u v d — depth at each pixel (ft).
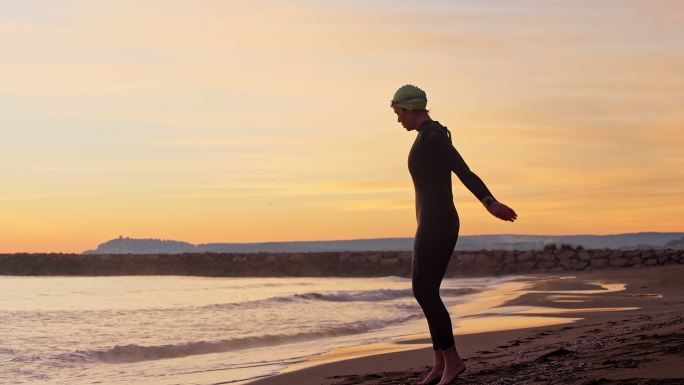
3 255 156.76
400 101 14.88
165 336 37.52
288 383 20.52
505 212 13.76
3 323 43.80
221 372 24.50
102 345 33.88
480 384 14.73
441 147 14.32
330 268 148.05
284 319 45.16
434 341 14.82
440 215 14.29
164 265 155.84
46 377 25.50
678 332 18.54
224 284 108.68
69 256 157.89
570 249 144.25
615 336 21.56
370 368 22.45
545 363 16.76
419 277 14.49
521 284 86.02
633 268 126.82
